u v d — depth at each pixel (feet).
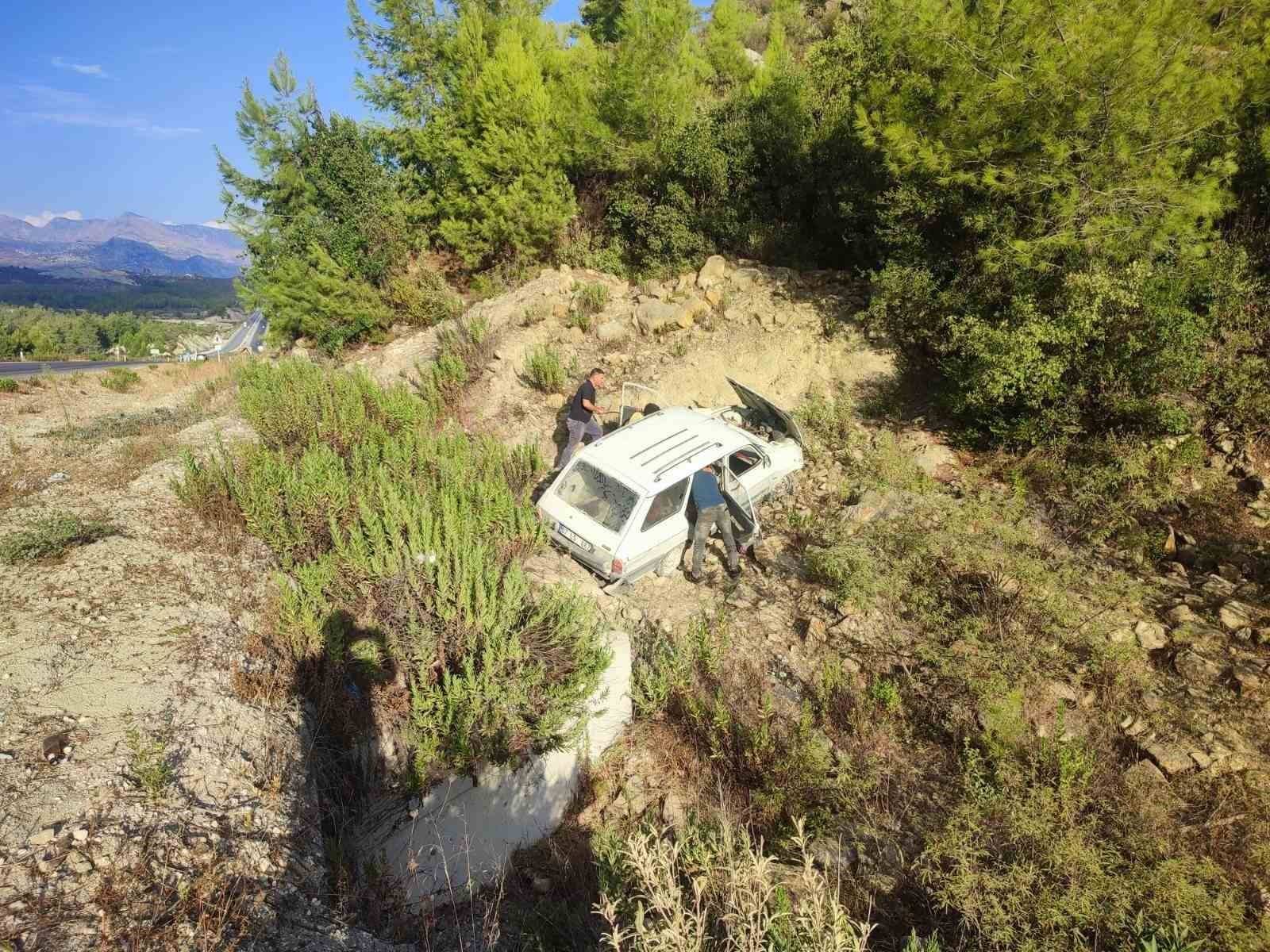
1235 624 21.04
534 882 16.75
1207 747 17.63
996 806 15.93
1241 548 24.09
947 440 31.68
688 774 18.76
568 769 18.31
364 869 14.75
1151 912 13.48
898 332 35.88
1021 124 29.63
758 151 46.65
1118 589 22.54
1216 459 27.45
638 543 23.49
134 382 58.80
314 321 48.47
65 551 21.31
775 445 29.30
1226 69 27.45
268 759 15.02
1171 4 26.43
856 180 40.14
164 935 10.84
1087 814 16.05
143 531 23.03
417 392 38.22
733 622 23.38
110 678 16.17
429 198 53.67
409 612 18.48
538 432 34.50
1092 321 27.35
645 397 36.45
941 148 31.01
